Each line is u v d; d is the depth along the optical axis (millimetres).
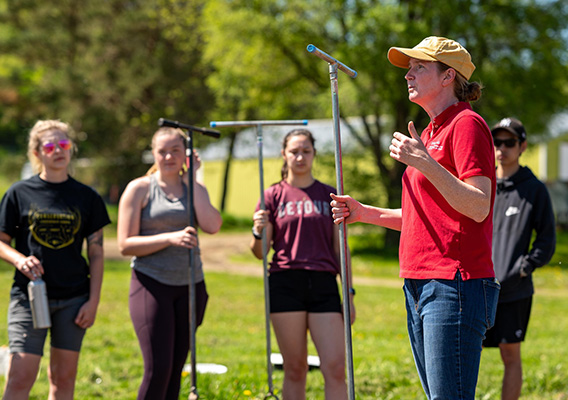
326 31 21828
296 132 4629
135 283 4262
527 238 4742
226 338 8648
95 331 8680
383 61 19109
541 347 8094
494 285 2934
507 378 4734
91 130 29375
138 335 4191
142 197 4371
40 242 4121
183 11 29625
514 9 20422
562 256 22422
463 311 2871
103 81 28594
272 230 4613
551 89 20781
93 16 29812
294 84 23141
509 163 4906
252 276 17516
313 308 4391
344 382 4305
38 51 29953
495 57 20703
